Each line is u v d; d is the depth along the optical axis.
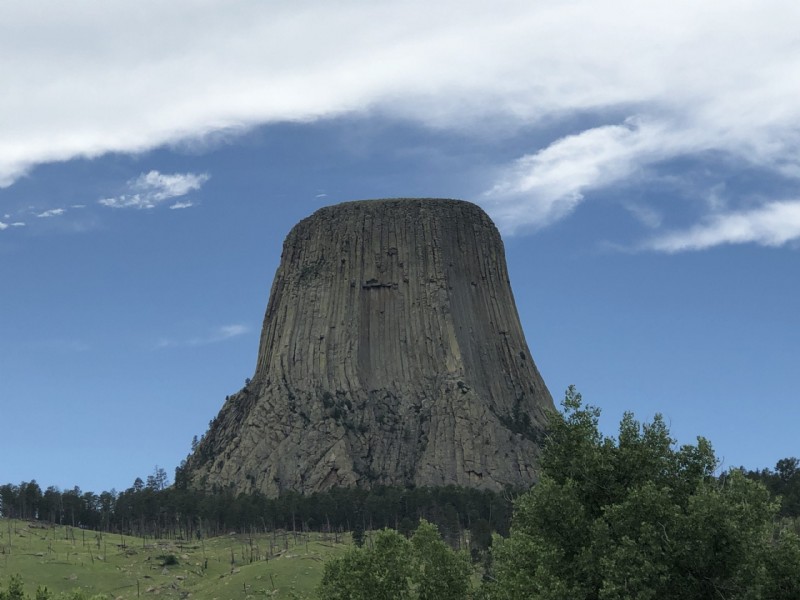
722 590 88.88
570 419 101.25
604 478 96.75
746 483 94.62
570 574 90.88
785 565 90.38
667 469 97.62
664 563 88.56
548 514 93.50
